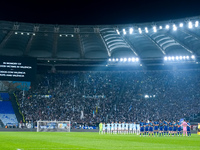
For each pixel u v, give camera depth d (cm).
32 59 6297
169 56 6619
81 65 8144
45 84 8025
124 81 8419
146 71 8694
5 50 6806
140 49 6800
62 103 7425
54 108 7194
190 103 7506
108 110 7344
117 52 7050
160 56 7112
